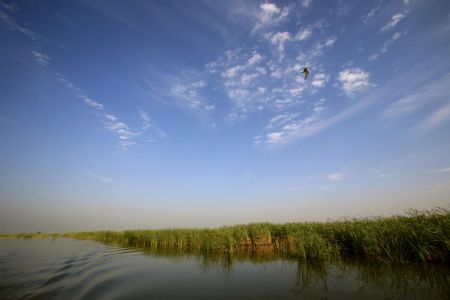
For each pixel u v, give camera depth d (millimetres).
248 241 19703
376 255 12852
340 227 16344
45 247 23734
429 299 7566
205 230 24516
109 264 14547
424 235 11898
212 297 8680
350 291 8758
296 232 17250
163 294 8969
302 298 8406
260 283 10195
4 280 10609
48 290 9219
